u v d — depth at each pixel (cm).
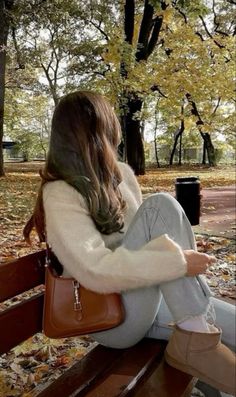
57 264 170
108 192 168
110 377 158
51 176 164
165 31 1752
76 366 171
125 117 1688
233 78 1541
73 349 274
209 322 169
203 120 2112
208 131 2169
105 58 1503
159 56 1884
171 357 162
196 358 155
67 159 164
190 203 439
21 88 2536
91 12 1805
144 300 168
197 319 157
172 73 1523
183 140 3478
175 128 3183
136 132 1827
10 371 250
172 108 1981
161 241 154
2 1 1427
